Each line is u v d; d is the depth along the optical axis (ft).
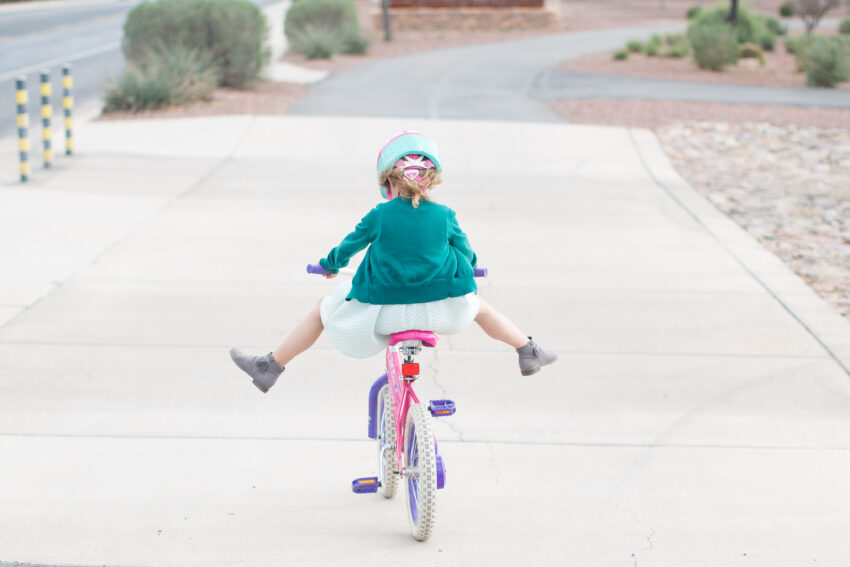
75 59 86.43
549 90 67.46
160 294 24.73
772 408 18.75
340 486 15.43
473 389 19.39
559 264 28.14
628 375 20.24
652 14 167.12
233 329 22.41
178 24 61.67
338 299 13.10
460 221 32.94
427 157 12.76
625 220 33.76
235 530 13.97
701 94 65.21
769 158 45.34
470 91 66.44
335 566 13.07
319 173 40.63
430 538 13.84
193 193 36.70
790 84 72.95
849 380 20.12
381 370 20.36
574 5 185.78
